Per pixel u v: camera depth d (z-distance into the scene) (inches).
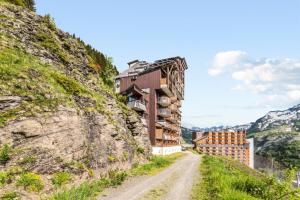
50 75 989.2
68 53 1382.9
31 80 853.2
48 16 1423.5
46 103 825.5
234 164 2345.0
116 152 1184.2
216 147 5974.4
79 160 888.3
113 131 1187.9
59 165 785.6
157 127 2719.0
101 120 1114.7
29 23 1228.5
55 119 819.4
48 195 681.0
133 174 1184.8
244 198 681.6
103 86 1534.2
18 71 838.5
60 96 910.4
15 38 1072.8
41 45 1197.1
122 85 2935.5
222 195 733.9
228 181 904.3
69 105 919.7
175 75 3267.7
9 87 753.0
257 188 806.5
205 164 1791.3
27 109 749.3
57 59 1224.2
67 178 778.8
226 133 6048.2
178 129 3900.1
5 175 619.8
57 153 792.9
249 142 6648.6
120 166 1181.1
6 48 971.3
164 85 2728.8
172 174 1272.1
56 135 806.5
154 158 1756.9
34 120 746.2
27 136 714.2
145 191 869.2
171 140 3238.2
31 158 701.9
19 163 668.7
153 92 2726.4
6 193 593.9
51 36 1314.0
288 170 661.3
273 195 724.7
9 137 672.4
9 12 1172.5
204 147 5949.8
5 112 699.4
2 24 1074.1
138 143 1627.7
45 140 762.8
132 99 2379.4
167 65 2834.6
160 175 1229.7
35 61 1040.2
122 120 1422.2
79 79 1289.4
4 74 780.6
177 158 2319.1
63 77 1063.6
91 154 968.9
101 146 1058.7
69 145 852.6
